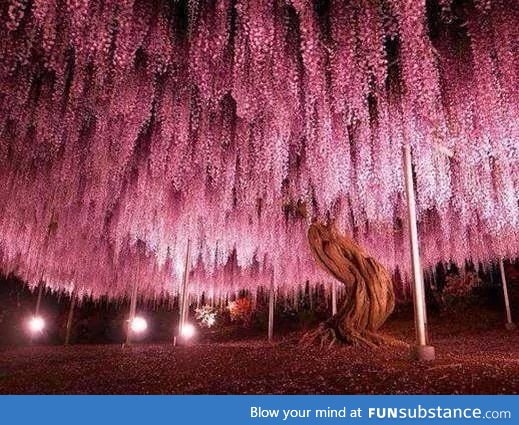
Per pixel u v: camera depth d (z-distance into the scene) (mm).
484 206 6727
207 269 11625
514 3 3721
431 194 5730
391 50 4461
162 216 7625
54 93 5121
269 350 4746
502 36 3750
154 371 3934
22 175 7656
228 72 4148
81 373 4219
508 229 8602
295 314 12305
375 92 5035
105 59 4145
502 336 7750
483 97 4086
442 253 9477
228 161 5656
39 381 3990
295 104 4270
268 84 4082
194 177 6727
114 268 12180
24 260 11422
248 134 5398
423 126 5000
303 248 8641
